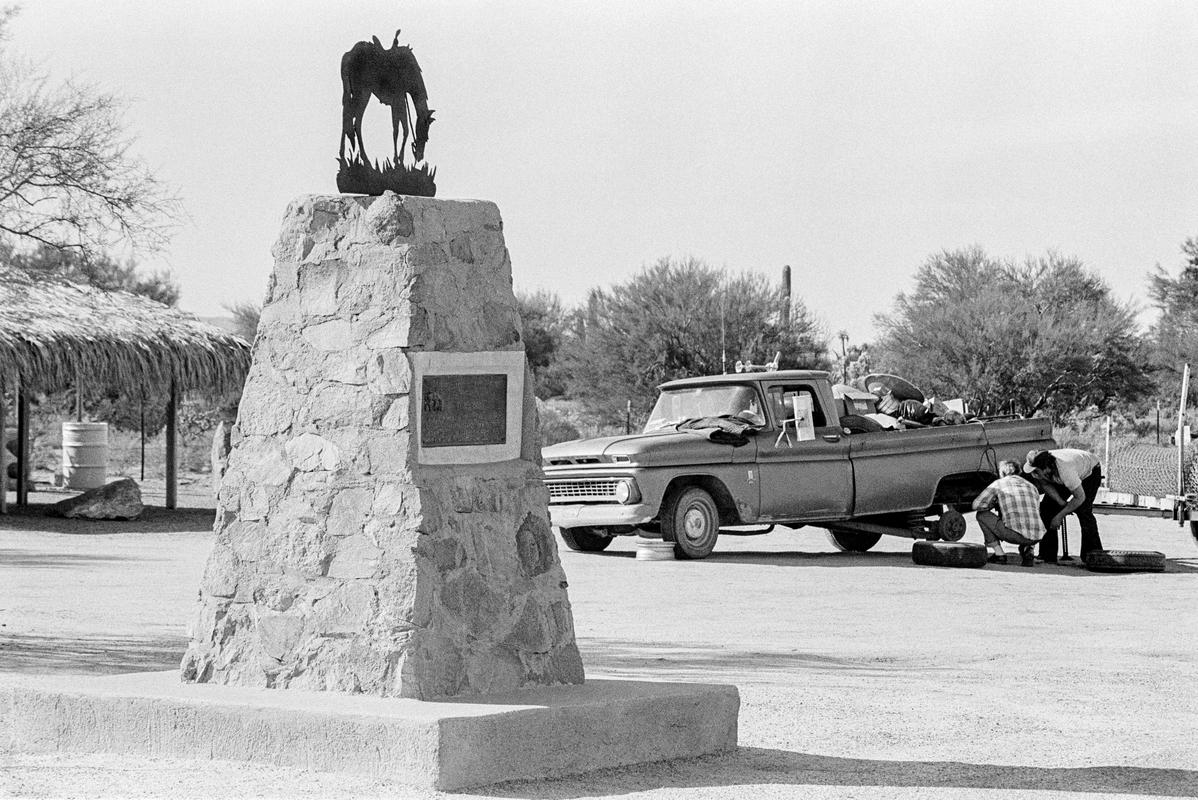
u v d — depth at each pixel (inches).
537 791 266.8
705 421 820.6
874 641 494.6
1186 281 3031.5
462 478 305.4
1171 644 495.2
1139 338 2354.8
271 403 315.9
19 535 958.4
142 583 641.6
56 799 253.9
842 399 881.5
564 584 319.9
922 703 371.2
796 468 810.8
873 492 828.0
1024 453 872.9
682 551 791.1
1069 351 2245.3
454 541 300.5
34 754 295.7
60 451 1897.1
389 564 295.1
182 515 1154.0
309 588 305.0
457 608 299.4
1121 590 671.1
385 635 293.9
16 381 1058.1
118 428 2134.6
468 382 309.0
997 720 350.0
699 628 521.3
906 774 289.1
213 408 2006.6
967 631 524.1
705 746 304.5
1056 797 271.4
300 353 313.9
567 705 283.6
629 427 1892.2
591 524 783.1
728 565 767.1
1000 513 791.1
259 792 258.7
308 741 277.1
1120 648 484.7
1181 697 389.1
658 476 777.6
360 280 307.9
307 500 307.6
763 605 594.6
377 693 293.0
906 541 976.9
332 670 299.7
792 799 264.2
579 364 2209.6
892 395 901.2
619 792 267.4
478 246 316.5
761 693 380.8
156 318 1165.7
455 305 310.2
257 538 313.0
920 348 2335.1
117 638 459.5
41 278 1189.7
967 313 2306.8
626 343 2160.4
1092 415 2534.5
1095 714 361.4
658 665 426.0
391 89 323.9
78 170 1171.9
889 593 645.3
